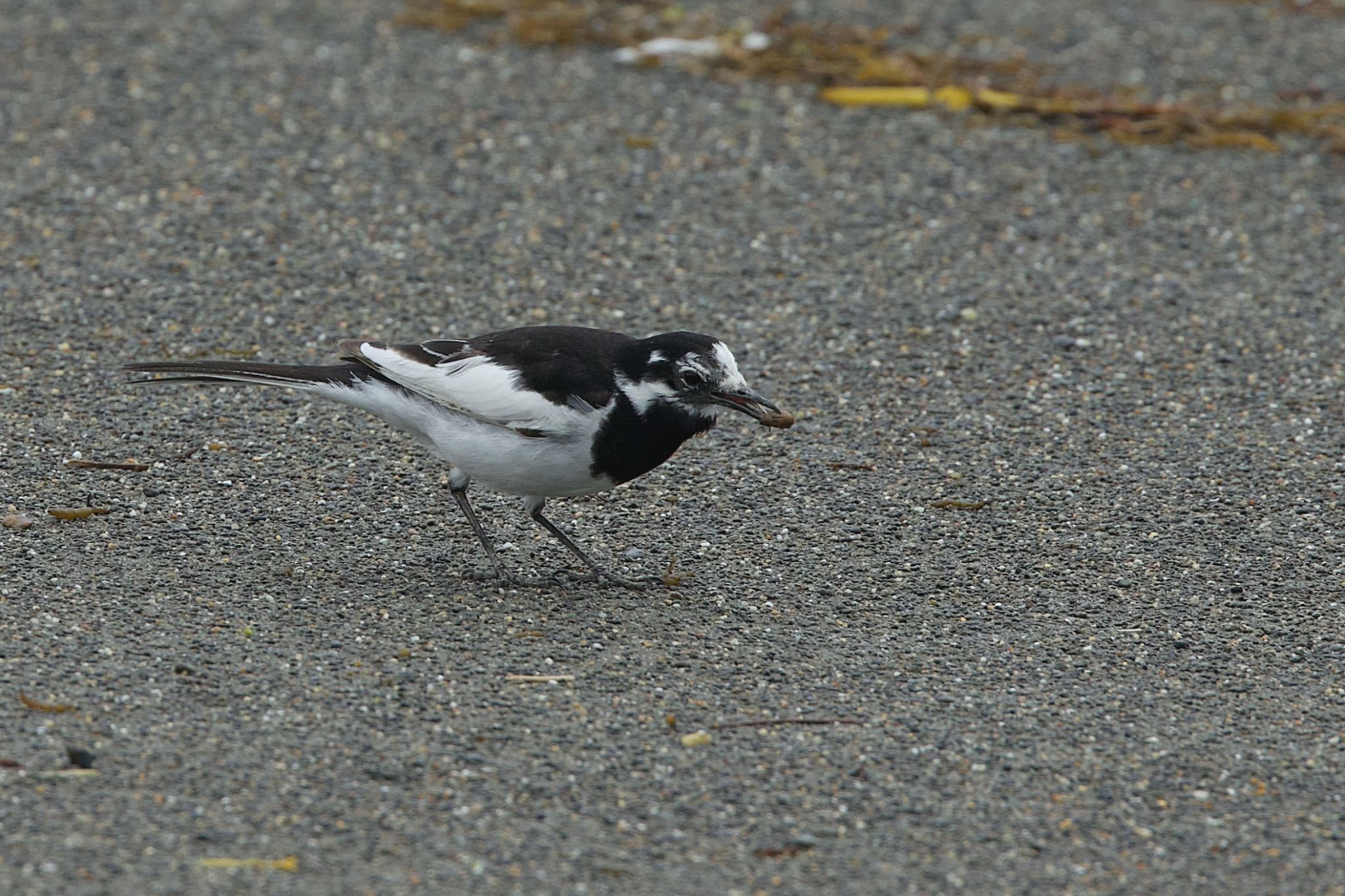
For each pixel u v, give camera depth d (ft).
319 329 47.42
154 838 25.77
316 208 54.60
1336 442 43.19
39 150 57.36
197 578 34.99
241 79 64.08
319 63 66.13
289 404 43.65
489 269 51.47
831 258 53.11
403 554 37.22
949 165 59.93
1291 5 76.79
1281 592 36.32
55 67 64.23
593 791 27.91
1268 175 59.82
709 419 34.63
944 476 41.60
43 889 24.31
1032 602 35.83
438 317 48.44
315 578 35.55
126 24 69.05
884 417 44.45
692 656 32.96
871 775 28.84
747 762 29.09
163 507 38.06
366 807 27.04
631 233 54.19
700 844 26.55
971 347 48.11
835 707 31.17
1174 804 28.32
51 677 30.32
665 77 66.39
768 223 55.16
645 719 30.37
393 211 54.65
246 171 56.75
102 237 51.88
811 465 42.06
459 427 34.53
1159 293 51.34
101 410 42.39
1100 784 28.86
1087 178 59.31
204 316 47.62
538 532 38.81
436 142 59.72
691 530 39.01
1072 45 71.61
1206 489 40.98
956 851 26.71
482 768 28.40
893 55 68.95
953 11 75.10
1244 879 26.18
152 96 62.13
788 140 61.31
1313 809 28.22
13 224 52.26
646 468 34.86
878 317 49.62
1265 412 44.86
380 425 43.06
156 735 28.68
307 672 31.30
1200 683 32.55
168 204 54.24
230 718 29.45
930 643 33.94
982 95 64.80
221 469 40.16
